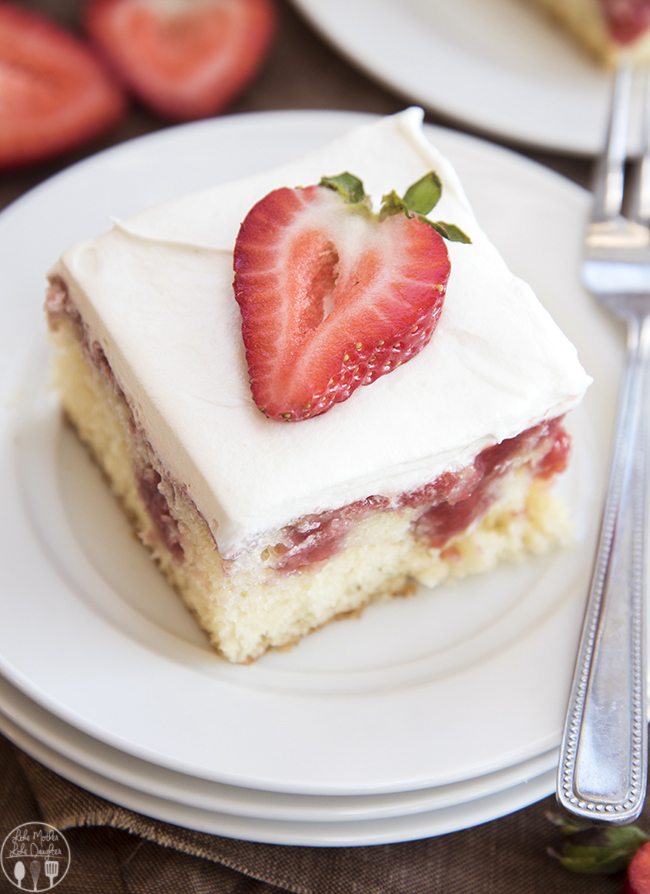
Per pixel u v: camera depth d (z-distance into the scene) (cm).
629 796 30
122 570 34
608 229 39
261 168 40
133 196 39
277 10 45
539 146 42
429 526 33
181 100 43
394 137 35
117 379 33
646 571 33
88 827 31
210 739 30
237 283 31
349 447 31
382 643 33
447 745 31
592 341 37
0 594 32
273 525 31
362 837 30
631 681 31
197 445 31
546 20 46
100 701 31
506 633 33
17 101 41
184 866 31
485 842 31
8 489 34
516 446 33
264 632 33
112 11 43
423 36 44
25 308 37
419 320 31
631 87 44
